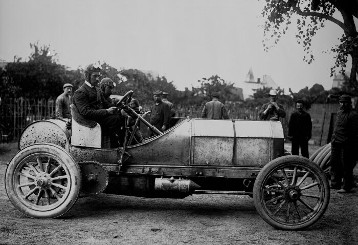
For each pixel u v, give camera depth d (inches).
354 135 272.5
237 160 187.3
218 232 173.9
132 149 191.8
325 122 644.1
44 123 198.1
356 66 357.7
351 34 361.1
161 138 190.7
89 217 195.0
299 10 399.9
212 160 187.8
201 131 188.7
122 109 206.4
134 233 169.6
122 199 239.1
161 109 391.5
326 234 173.8
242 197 253.6
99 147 193.3
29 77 713.6
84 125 194.1
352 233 175.0
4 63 756.6
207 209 218.7
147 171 189.0
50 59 762.8
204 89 872.9
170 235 167.8
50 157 185.3
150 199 241.4
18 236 161.5
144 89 705.0
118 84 612.7
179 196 194.2
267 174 176.2
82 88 199.8
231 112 784.3
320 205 178.9
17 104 580.4
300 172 181.5
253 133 187.8
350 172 274.7
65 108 374.6
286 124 707.4
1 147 498.6
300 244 159.3
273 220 177.5
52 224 179.9
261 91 1071.6
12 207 210.8
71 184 183.8
